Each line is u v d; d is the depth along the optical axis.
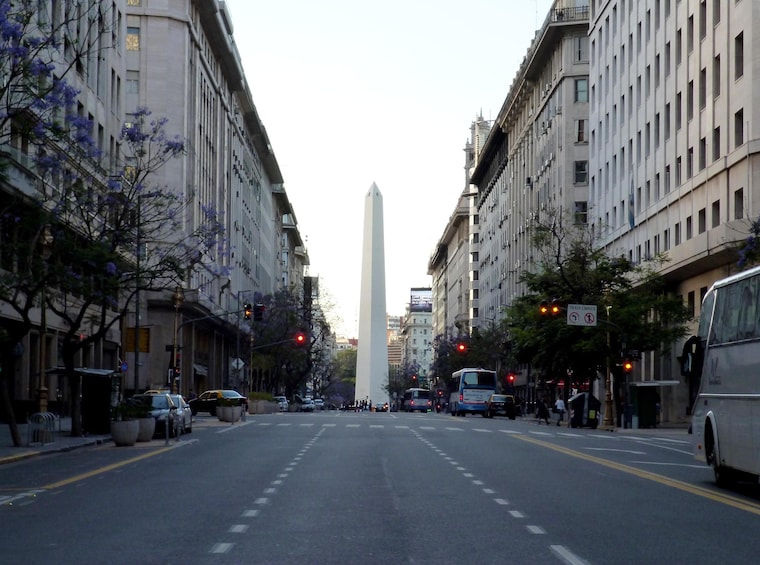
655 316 62.09
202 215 89.31
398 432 46.16
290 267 182.38
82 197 35.44
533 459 28.25
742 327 19.30
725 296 20.70
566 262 65.81
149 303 79.38
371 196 144.25
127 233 38.28
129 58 80.12
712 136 53.97
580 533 13.41
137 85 80.12
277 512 15.70
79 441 35.81
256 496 18.11
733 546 12.35
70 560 11.23
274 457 28.88
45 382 53.91
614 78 75.94
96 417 41.00
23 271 32.09
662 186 63.25
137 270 37.56
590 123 83.56
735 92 50.47
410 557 11.40
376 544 12.39
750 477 20.59
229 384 103.50
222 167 101.94
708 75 54.81
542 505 16.73
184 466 25.64
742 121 50.25
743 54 49.84
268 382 109.25
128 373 77.94
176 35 80.88
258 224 131.88
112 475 23.03
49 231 35.78
